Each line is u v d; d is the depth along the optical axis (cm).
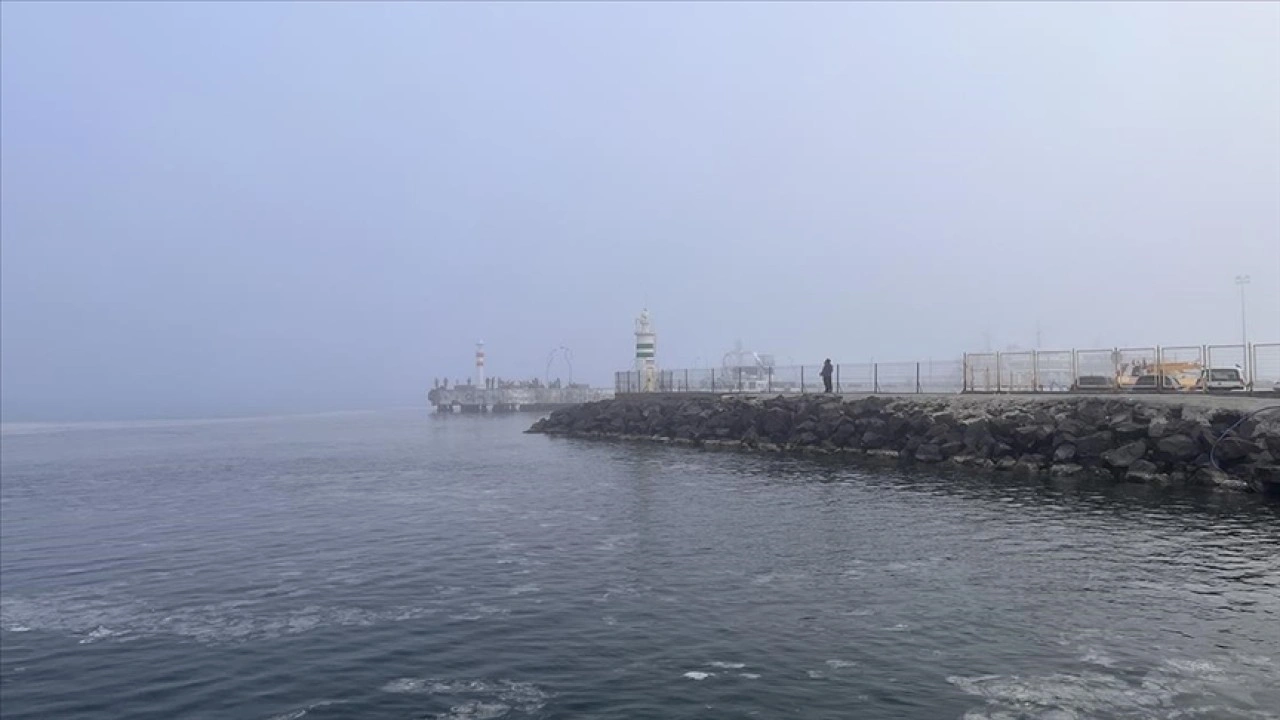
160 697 1520
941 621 1766
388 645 1736
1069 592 1933
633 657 1617
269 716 1413
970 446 4225
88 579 2458
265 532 3128
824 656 1587
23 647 1828
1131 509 2888
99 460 7100
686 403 6931
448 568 2400
